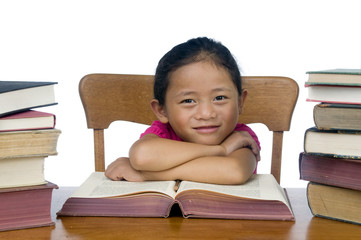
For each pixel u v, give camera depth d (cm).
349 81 102
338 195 105
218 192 106
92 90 169
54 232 97
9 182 97
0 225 97
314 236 95
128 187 116
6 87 99
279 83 165
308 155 108
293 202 121
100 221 103
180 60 135
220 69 133
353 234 97
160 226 100
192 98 134
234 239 93
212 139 136
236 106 138
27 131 95
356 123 101
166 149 125
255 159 135
